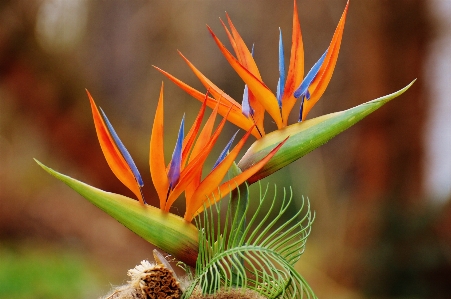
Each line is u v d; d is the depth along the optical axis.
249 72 1.36
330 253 5.57
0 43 5.37
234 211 1.36
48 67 5.61
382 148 5.59
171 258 1.40
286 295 1.32
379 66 5.64
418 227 5.09
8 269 4.06
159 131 1.32
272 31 8.09
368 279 5.13
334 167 6.55
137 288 1.31
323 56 1.39
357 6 5.79
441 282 4.93
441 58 5.62
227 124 6.32
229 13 8.20
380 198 5.47
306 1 7.81
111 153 1.33
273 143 1.37
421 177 5.55
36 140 5.62
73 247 4.93
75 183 1.33
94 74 7.10
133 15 8.02
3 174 5.31
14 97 5.52
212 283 1.31
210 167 5.09
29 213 5.14
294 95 1.38
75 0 6.25
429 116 5.64
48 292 3.84
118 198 1.33
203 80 1.38
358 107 1.37
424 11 5.52
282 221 5.37
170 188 1.33
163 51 8.12
